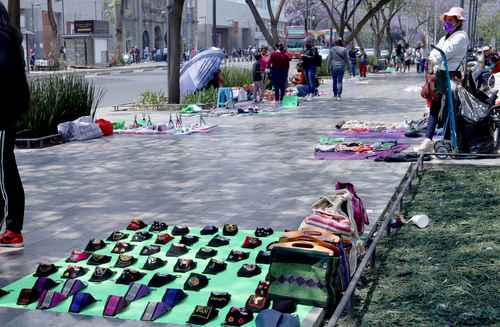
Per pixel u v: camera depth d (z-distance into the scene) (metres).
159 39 76.56
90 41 50.28
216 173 8.43
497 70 12.34
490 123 8.85
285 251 4.10
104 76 38.53
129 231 5.86
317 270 4.04
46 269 4.80
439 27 62.47
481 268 4.73
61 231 5.96
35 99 11.44
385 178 7.91
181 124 13.02
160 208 6.70
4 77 4.81
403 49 48.94
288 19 74.44
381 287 4.47
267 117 15.16
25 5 56.50
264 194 7.22
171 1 17.33
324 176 8.12
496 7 76.31
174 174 8.41
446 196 6.90
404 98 20.45
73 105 12.22
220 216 6.33
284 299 4.10
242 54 81.00
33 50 49.09
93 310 4.15
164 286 4.53
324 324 3.99
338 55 20.38
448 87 8.64
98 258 5.02
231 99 17.72
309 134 11.99
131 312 4.11
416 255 5.07
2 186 5.38
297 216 6.28
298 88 21.02
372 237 5.30
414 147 9.82
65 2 63.88
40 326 3.92
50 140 11.13
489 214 6.13
